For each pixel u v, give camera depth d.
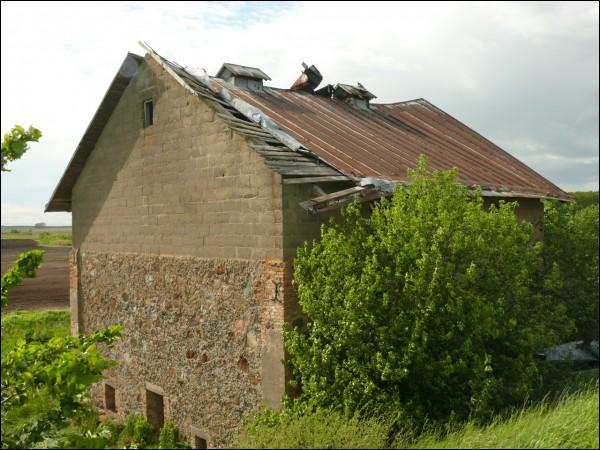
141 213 11.56
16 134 5.28
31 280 30.36
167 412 10.72
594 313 12.37
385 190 8.88
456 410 7.51
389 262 7.79
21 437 5.30
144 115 11.47
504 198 12.48
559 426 6.18
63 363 4.80
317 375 7.62
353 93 15.78
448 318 7.54
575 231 12.41
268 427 7.12
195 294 10.09
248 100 11.76
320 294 7.77
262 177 8.75
